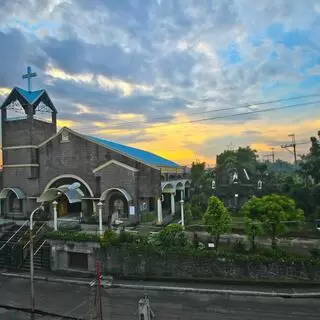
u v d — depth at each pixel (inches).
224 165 2192.4
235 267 922.1
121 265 1013.2
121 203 1358.3
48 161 1544.0
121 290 908.6
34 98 1567.4
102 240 1035.3
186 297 841.5
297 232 1141.7
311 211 1401.3
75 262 1095.0
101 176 1380.4
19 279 1035.9
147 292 887.1
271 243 1054.4
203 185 2046.0
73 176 1478.8
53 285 973.8
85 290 924.6
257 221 958.4
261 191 1788.9
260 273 904.3
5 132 1605.6
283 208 971.9
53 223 1321.4
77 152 1480.1
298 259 885.8
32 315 732.7
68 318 753.0
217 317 721.6
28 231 1249.4
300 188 1489.9
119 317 741.3
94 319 733.9
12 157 1595.7
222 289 870.4
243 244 1027.3
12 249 1154.7
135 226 1290.6
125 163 1389.0
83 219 1390.3
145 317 529.3
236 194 1804.9
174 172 2021.4
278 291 842.8
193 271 952.3
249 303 789.2
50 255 1103.6
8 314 787.4
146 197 1350.9
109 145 1576.0
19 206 1583.4
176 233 1026.1
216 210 984.9
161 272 977.5
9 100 1593.3
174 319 719.7
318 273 871.1
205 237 1137.4
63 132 1510.8
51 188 1451.8
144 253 994.1
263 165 2313.0
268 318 708.7
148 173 1350.9
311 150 1700.3
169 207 1716.3
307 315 717.9
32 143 1551.4
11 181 1601.9
